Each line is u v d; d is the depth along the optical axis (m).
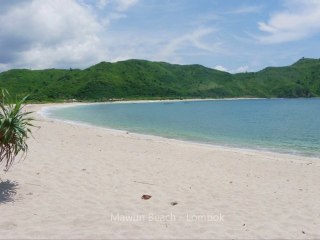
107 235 6.23
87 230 6.44
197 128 35.44
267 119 50.69
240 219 7.41
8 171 10.59
